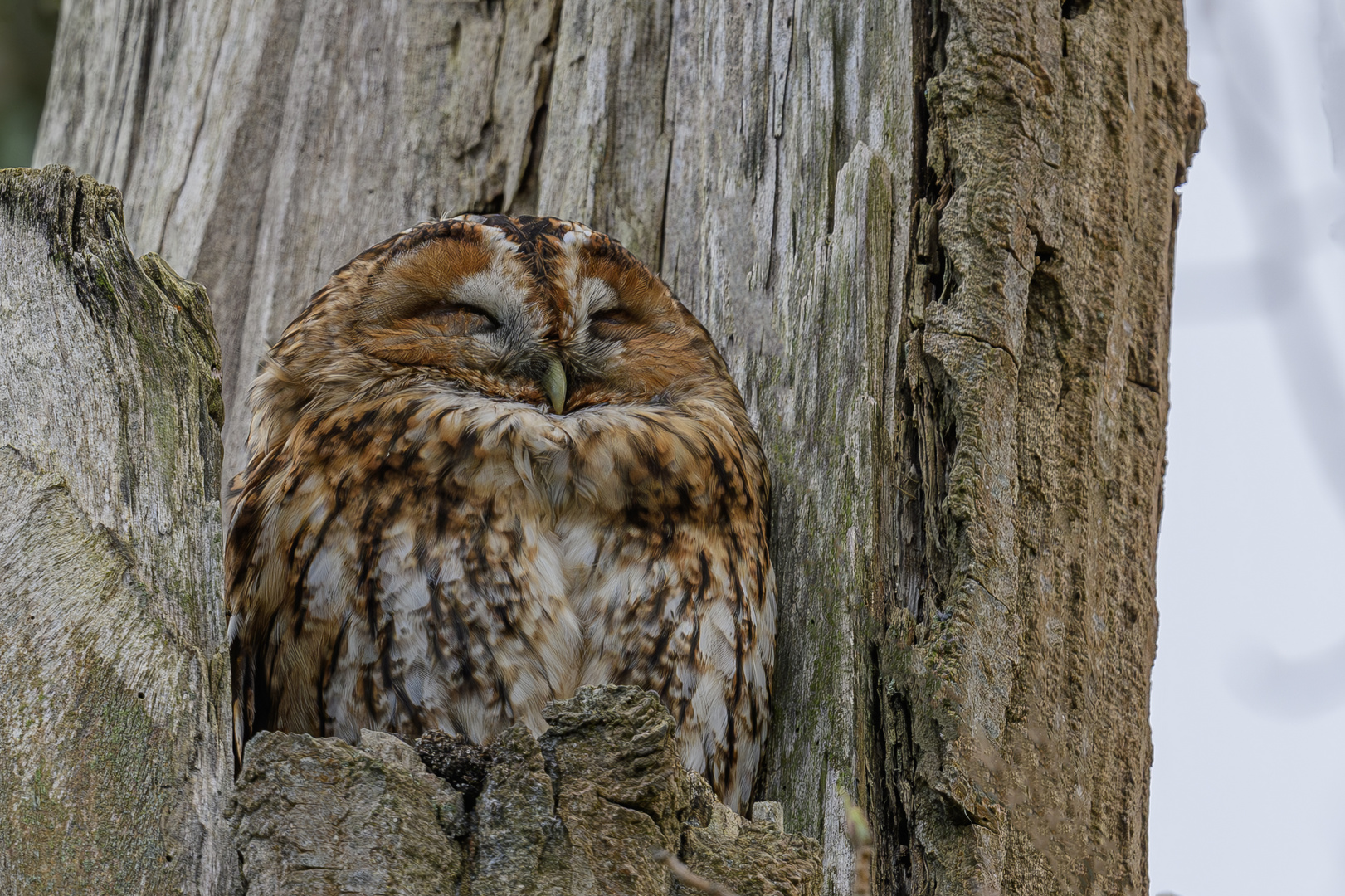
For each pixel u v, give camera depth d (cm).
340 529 734
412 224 1005
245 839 499
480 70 1040
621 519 750
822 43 886
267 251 1005
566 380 826
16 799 496
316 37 1052
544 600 723
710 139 933
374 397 797
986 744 696
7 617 531
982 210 788
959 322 768
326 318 836
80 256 599
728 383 843
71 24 1166
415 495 736
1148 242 884
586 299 841
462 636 716
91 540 551
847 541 755
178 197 1030
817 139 869
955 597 721
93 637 532
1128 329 848
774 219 879
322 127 1031
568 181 977
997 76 816
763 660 764
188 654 539
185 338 604
